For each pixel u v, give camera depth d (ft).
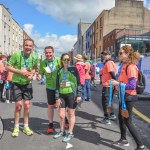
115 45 147.02
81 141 19.33
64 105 19.67
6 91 35.29
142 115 28.53
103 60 24.66
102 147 18.13
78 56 30.27
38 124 23.88
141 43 131.85
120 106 17.20
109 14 177.99
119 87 16.78
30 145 18.39
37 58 20.70
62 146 18.25
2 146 18.12
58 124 23.81
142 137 20.51
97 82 84.12
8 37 185.16
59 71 19.40
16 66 20.18
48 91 20.65
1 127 19.71
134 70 16.49
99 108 32.40
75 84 19.31
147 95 41.04
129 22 177.99
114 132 21.66
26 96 20.62
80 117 27.04
